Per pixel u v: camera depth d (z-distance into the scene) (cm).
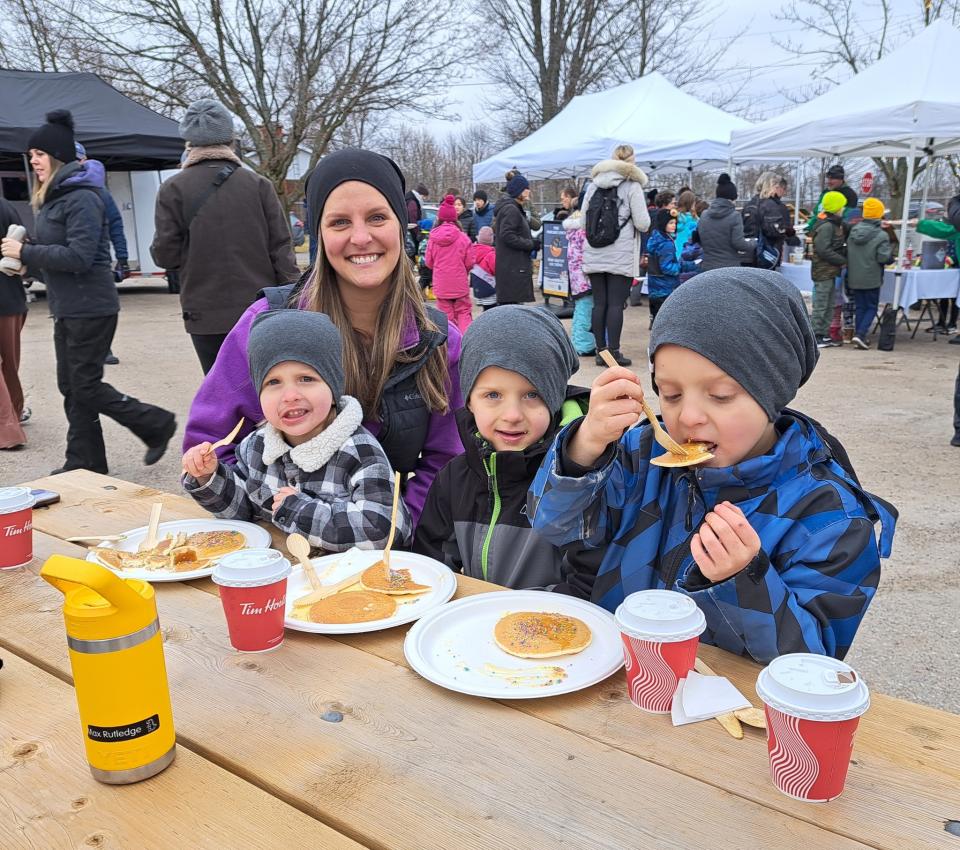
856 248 888
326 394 200
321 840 94
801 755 95
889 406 642
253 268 463
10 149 1252
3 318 584
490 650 138
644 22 2859
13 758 111
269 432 210
